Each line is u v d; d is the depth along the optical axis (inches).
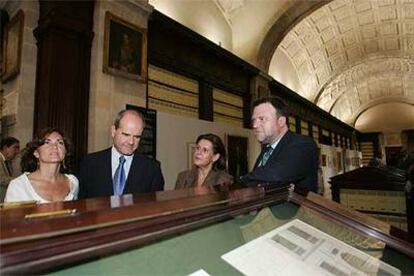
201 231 30.7
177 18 242.2
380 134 889.5
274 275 28.7
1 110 166.2
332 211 45.4
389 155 871.1
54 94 135.1
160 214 28.0
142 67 168.7
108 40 150.6
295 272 30.2
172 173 168.6
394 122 869.8
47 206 27.4
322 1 313.0
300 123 464.4
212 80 240.8
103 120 146.3
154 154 159.5
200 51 225.9
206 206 33.2
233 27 323.3
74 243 20.8
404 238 42.0
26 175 68.6
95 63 147.4
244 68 277.6
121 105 155.9
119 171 80.4
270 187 47.7
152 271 23.3
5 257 17.7
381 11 445.7
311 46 485.1
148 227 26.1
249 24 317.7
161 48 191.6
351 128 796.6
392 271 34.8
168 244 26.8
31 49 153.0
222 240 31.1
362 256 36.7
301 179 58.2
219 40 301.0
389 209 139.5
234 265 28.2
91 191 78.6
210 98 237.9
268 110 65.4
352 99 802.8
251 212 38.8
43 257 19.0
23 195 64.6
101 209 26.8
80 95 143.6
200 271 25.6
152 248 25.5
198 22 270.4
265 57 327.6
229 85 264.4
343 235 41.0
